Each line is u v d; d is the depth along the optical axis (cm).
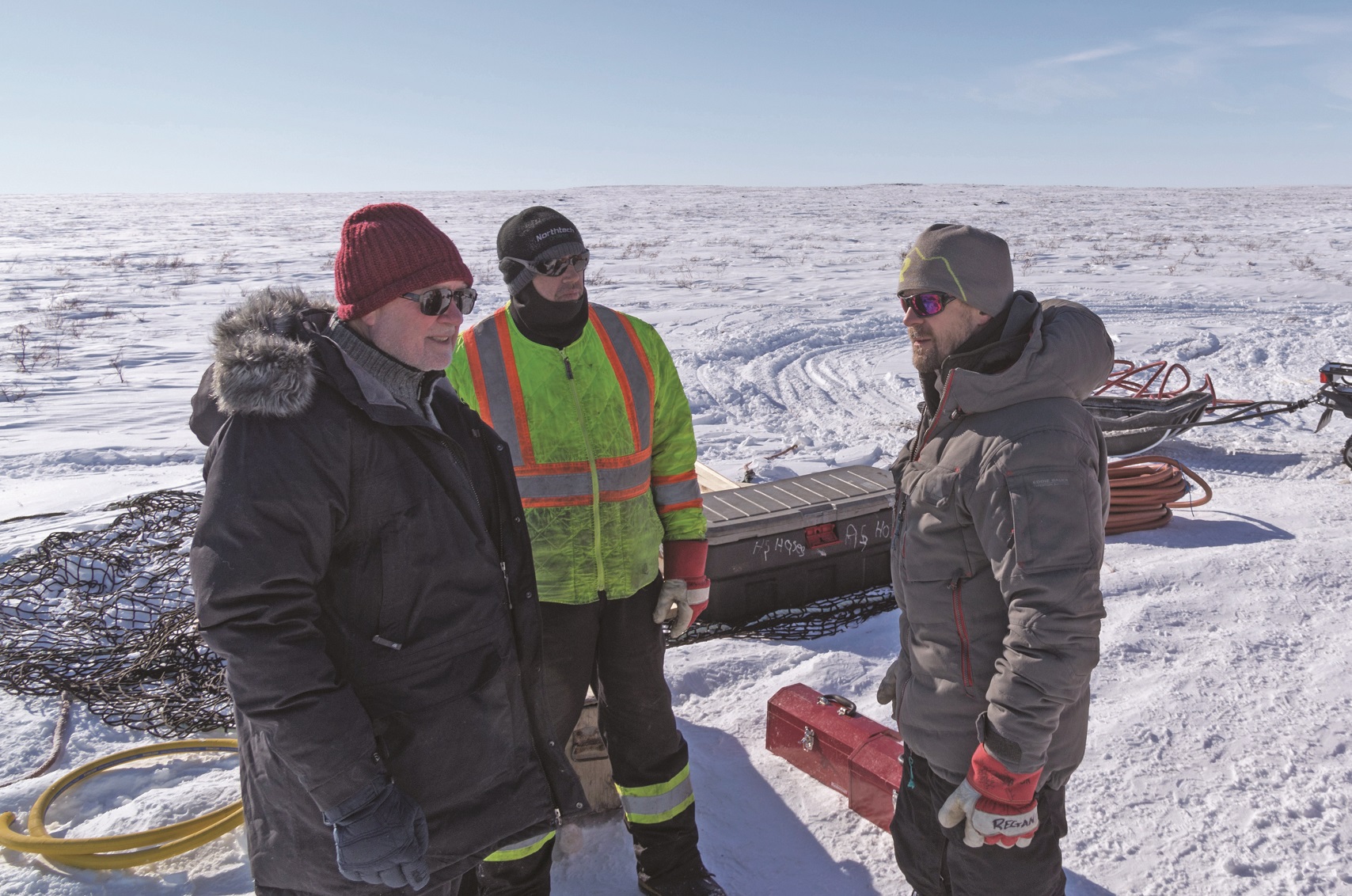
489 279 2189
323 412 147
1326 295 1836
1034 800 160
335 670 145
